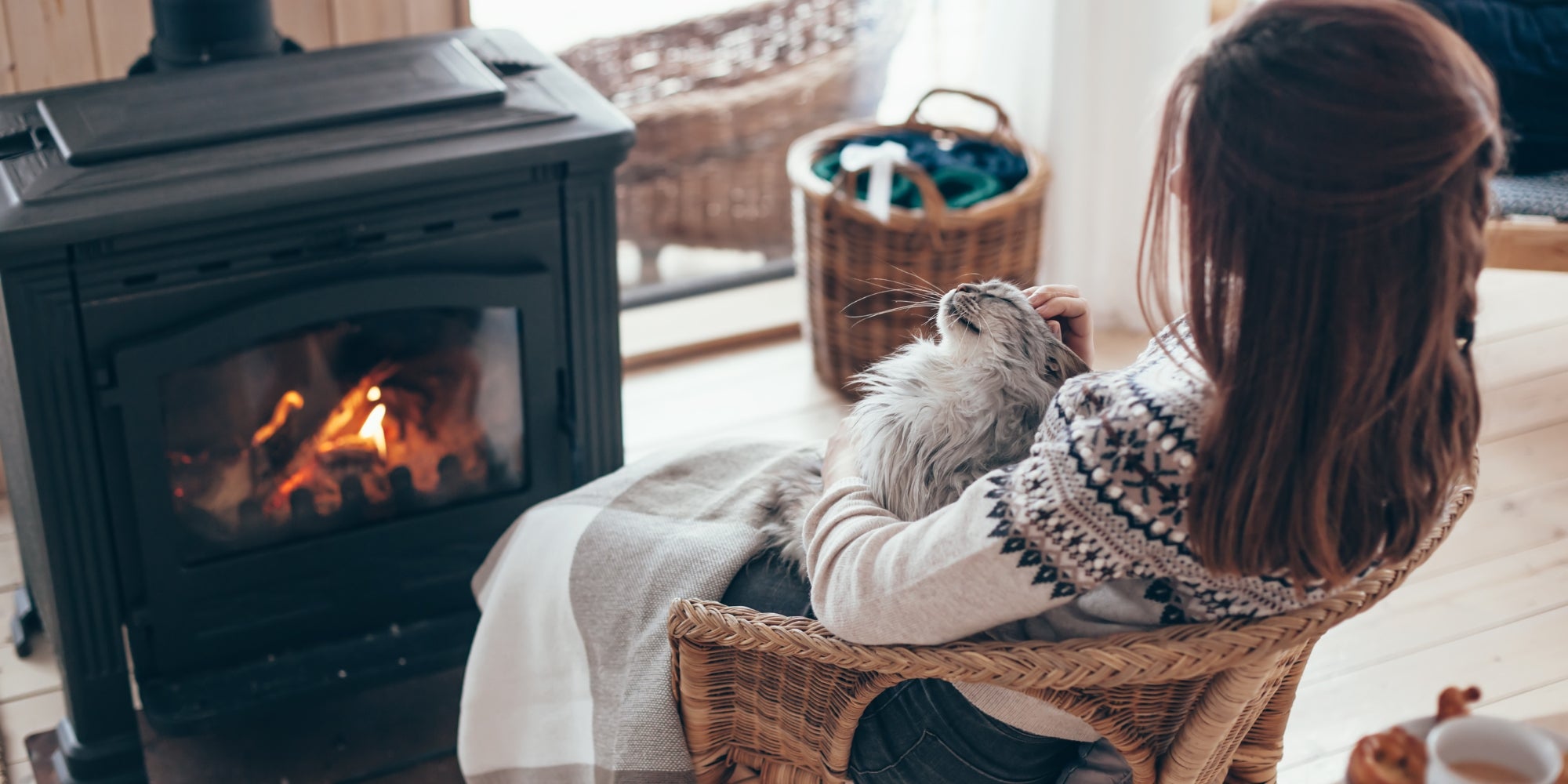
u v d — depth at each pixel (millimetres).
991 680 964
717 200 2717
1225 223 823
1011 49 2496
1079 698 1013
